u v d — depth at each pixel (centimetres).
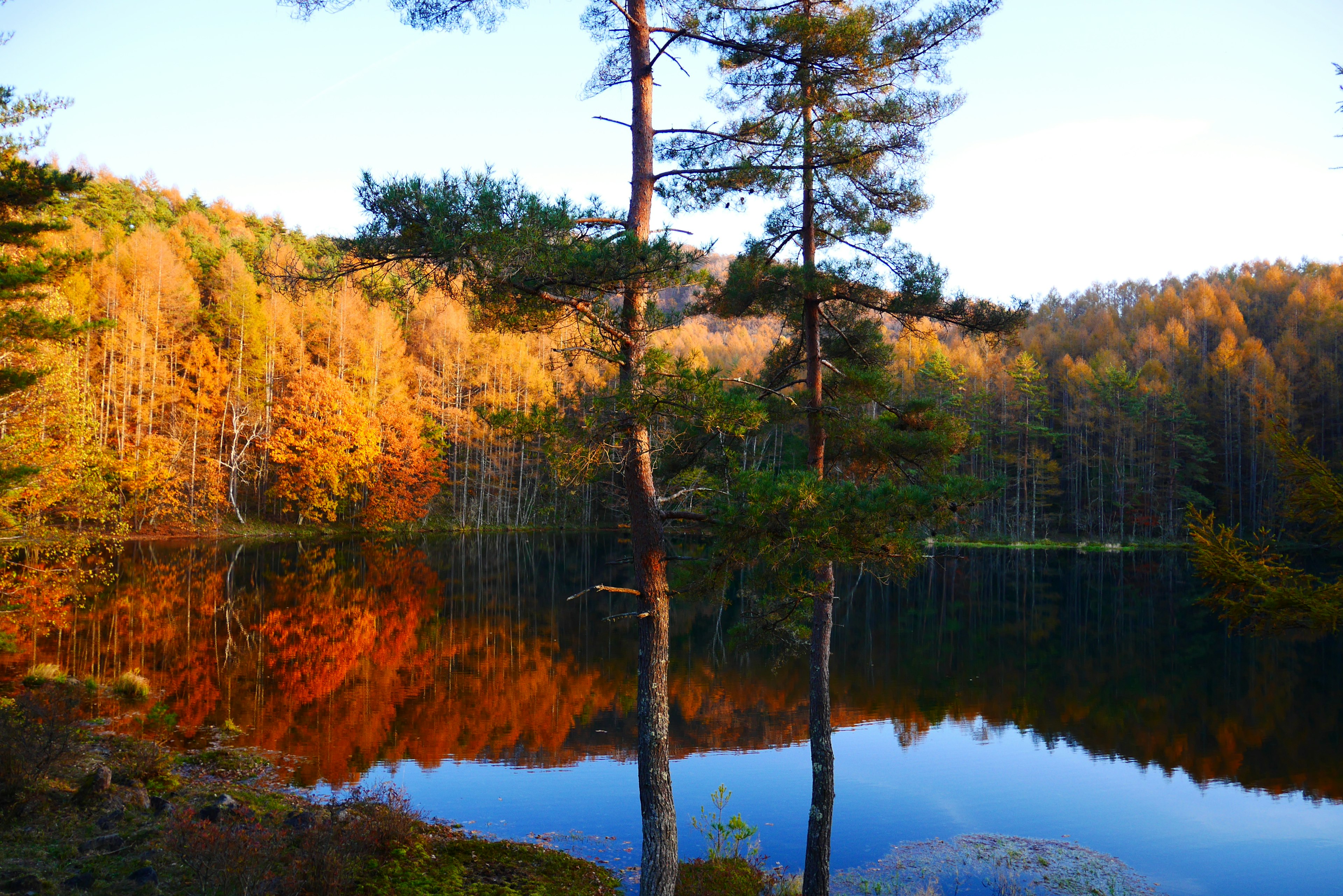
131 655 2011
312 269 616
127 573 3406
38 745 852
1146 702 1928
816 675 902
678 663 2347
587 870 923
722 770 1412
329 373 5244
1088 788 1348
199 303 5403
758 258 959
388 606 3003
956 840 1131
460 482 6269
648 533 694
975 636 2788
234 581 3334
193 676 1855
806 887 879
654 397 632
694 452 890
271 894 630
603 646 2459
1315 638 2773
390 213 563
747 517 678
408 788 1224
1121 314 9744
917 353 6181
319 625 2561
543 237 578
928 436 940
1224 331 7512
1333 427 6053
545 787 1259
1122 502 6150
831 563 791
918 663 2353
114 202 6919
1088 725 1733
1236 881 1014
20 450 1700
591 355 686
